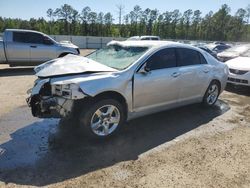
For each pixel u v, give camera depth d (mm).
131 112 4379
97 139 4090
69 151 3773
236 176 3283
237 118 5445
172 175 3254
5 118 5059
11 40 10891
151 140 4234
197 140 4293
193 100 5543
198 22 84562
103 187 2979
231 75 7926
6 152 3703
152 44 4785
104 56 4887
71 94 3615
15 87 7945
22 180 3057
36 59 11469
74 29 74812
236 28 84812
